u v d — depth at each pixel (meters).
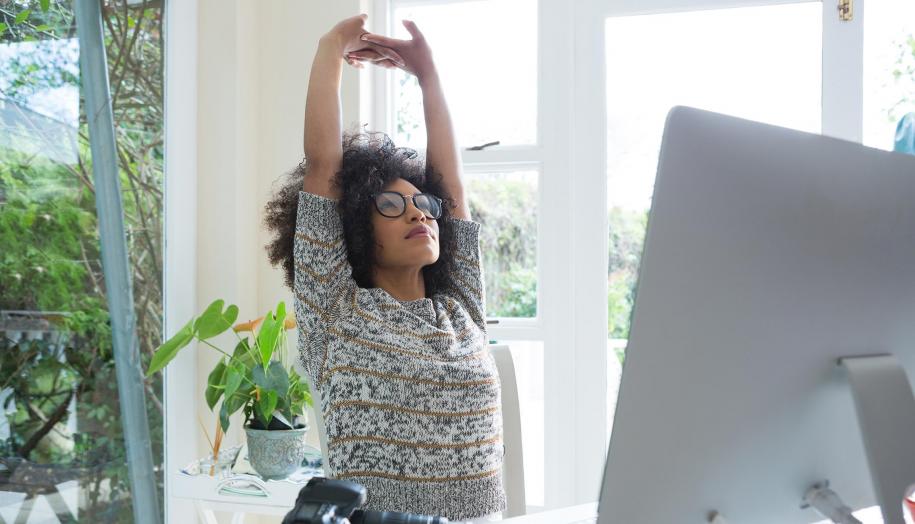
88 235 1.48
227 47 1.86
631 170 1.95
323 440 1.08
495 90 2.02
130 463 1.59
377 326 1.02
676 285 0.44
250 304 1.93
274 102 1.95
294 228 1.20
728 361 0.47
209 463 1.63
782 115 1.88
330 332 1.03
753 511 0.51
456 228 1.24
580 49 1.95
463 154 2.00
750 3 1.86
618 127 1.96
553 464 1.95
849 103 1.81
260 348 1.55
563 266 1.95
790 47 1.86
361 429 0.95
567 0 1.94
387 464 0.95
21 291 1.31
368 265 1.14
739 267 0.46
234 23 1.85
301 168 1.26
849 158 0.49
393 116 2.05
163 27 1.75
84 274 1.47
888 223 0.51
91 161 1.49
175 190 1.78
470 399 1.02
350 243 1.11
